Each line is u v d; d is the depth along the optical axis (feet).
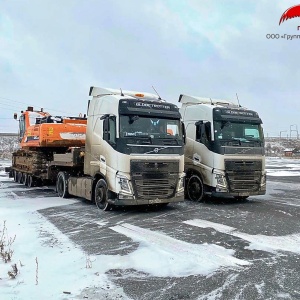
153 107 33.71
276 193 51.21
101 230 26.48
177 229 26.68
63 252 20.67
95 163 36.19
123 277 16.81
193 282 16.19
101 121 35.32
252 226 27.66
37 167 51.96
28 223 28.86
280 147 249.75
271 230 26.22
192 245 22.04
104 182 34.96
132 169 31.73
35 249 21.24
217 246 21.80
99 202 35.68
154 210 35.32
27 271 17.48
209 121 39.63
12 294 14.71
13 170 68.74
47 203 39.60
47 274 17.07
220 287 15.60
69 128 50.31
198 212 34.27
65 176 44.21
